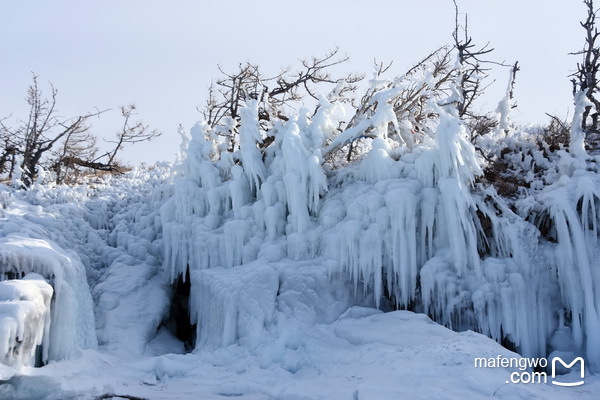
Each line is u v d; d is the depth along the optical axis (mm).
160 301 16078
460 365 10336
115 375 12367
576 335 13523
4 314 10633
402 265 14281
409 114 18062
